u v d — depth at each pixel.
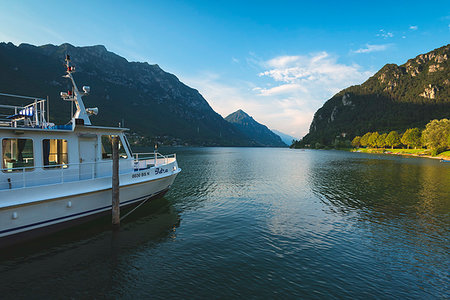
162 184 19.64
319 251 13.41
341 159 89.06
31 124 15.33
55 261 11.43
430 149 101.19
